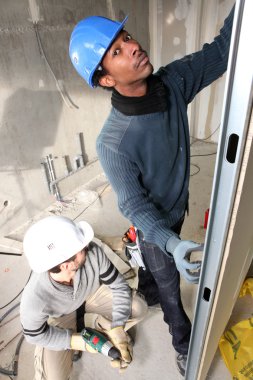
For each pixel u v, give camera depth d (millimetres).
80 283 1171
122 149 958
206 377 1365
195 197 2604
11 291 1938
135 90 887
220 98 3234
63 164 2756
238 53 416
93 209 2678
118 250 2125
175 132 1044
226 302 970
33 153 2447
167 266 1189
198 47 3117
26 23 2059
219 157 510
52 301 1132
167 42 3264
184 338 1351
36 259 987
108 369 1455
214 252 640
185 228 2266
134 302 1445
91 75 859
